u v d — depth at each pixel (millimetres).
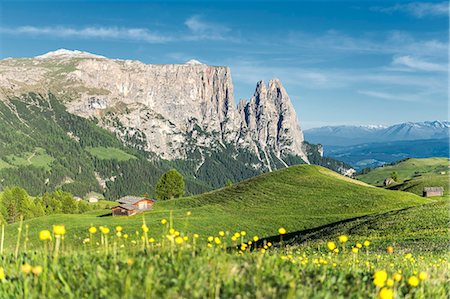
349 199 84062
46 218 76188
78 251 9578
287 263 8836
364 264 13266
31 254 9062
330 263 12328
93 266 7660
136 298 6059
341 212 76625
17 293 6816
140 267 7457
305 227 65375
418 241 32000
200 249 9211
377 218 46438
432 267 13234
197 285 6547
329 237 42844
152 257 7945
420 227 38531
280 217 72562
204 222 69000
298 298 6477
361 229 42531
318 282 7715
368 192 88812
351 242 36000
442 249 26688
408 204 78625
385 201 80938
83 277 7184
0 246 9086
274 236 58469
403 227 39781
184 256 8078
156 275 6988
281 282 7039
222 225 67625
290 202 86688
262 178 107938
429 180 167500
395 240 34000
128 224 65625
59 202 150375
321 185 96625
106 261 8078
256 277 7066
